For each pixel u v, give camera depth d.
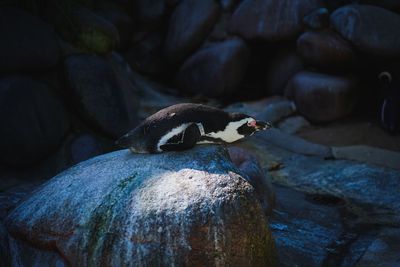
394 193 7.20
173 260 3.79
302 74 10.73
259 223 4.05
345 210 6.68
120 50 12.84
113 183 4.17
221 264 3.81
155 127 4.39
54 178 4.66
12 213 4.54
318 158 8.67
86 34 8.03
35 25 7.18
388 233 5.94
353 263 5.20
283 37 11.32
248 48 11.85
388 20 10.15
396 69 10.02
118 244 3.87
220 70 11.56
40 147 6.88
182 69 12.33
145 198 3.95
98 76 7.73
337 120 10.20
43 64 7.23
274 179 7.89
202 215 3.81
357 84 10.34
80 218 4.04
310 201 7.00
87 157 7.19
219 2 12.64
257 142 9.38
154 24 13.03
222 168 4.21
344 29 10.23
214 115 4.44
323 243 5.62
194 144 4.38
